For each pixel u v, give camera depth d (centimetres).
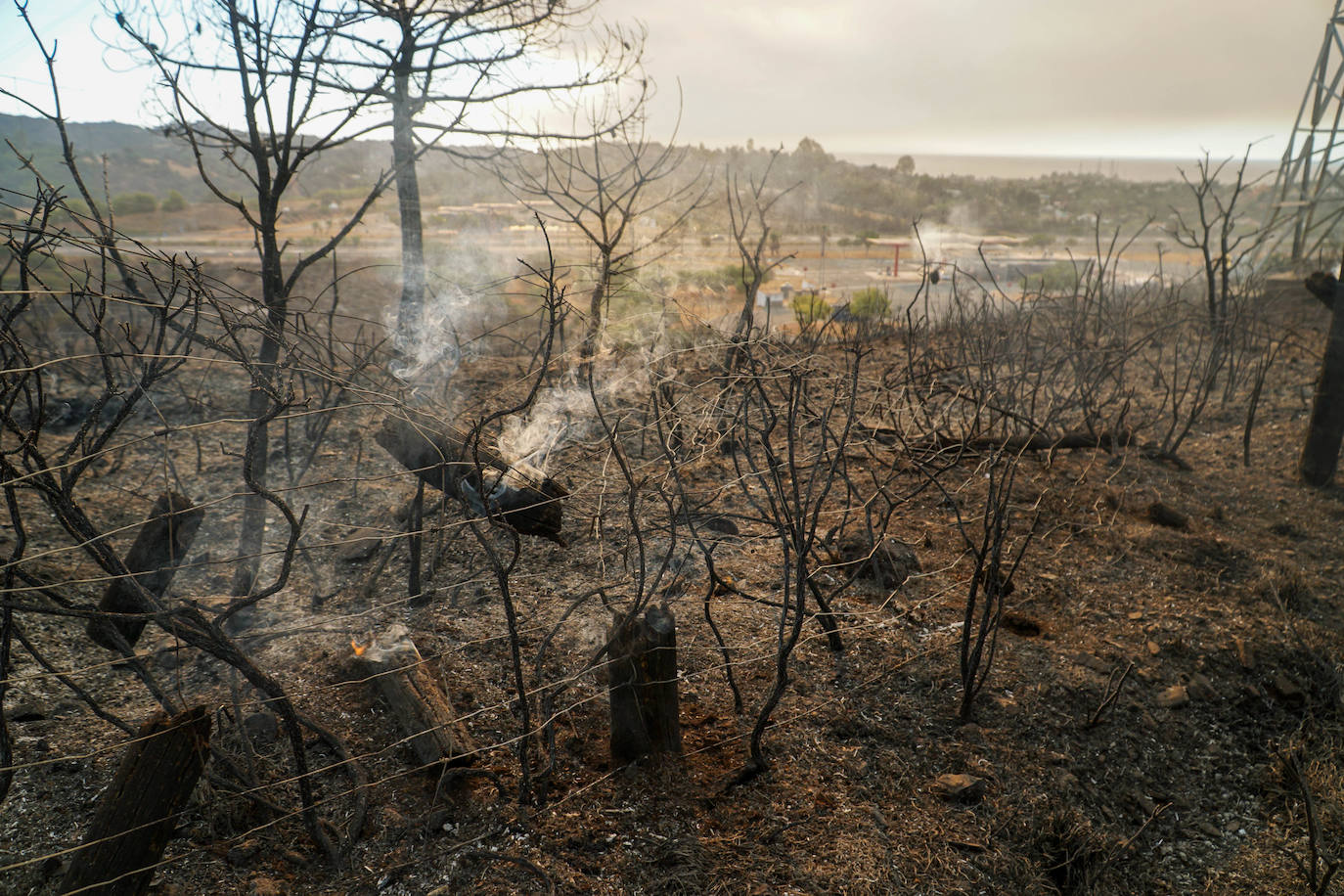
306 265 327
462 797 238
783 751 269
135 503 424
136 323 624
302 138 334
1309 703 340
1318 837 260
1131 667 327
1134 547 441
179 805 180
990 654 294
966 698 295
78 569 354
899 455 481
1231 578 420
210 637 194
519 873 217
